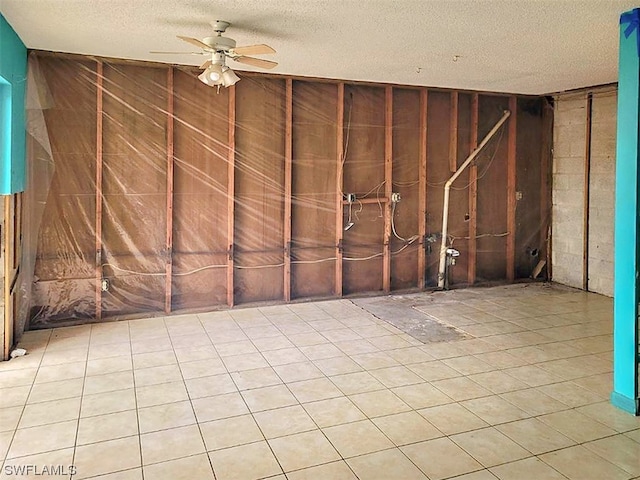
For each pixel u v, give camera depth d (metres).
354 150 5.65
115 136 4.72
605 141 5.84
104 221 4.75
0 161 3.66
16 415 2.90
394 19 3.33
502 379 3.48
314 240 5.58
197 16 3.33
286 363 3.75
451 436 2.71
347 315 5.04
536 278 6.67
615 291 3.09
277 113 5.28
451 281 6.28
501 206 6.49
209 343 4.18
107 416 2.90
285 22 3.42
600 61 4.52
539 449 2.58
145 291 4.94
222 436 2.69
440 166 6.10
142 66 4.74
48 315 4.61
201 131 5.01
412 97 5.88
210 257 5.16
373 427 2.80
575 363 3.79
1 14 3.30
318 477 2.32
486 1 2.98
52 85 4.48
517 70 4.91
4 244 3.71
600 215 5.96
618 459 2.49
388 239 5.88
